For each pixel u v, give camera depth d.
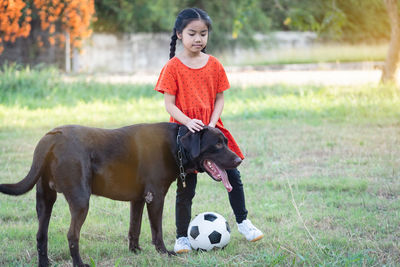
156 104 14.43
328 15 25.06
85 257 4.48
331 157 8.09
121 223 5.39
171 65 4.43
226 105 13.88
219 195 6.32
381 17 34.00
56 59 25.14
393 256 4.30
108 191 4.11
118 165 4.06
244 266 4.14
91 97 15.40
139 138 4.19
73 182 3.84
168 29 30.14
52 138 3.87
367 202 5.84
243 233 4.79
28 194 6.44
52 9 16.55
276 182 6.72
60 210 5.78
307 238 4.80
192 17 4.32
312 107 12.87
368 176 6.97
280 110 12.60
